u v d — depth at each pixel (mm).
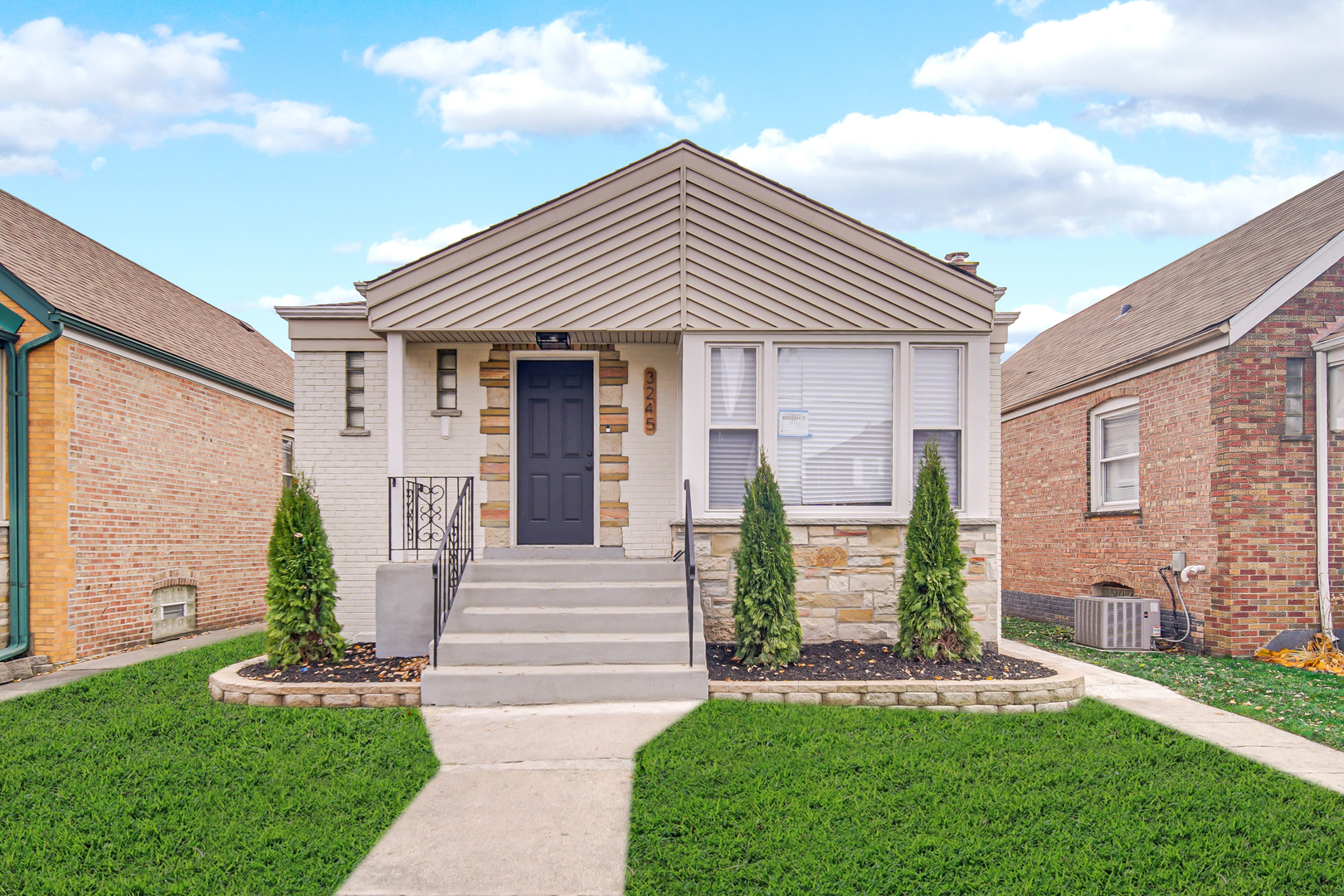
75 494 9359
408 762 5191
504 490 9023
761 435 8031
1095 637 10359
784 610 7152
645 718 6031
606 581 7977
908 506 8055
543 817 4453
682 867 3900
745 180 8148
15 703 6754
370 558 8984
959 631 7203
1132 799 4582
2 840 4152
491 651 6773
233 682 6609
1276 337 9422
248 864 3926
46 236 11625
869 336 8102
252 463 13672
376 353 9125
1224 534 9461
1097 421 12570
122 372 10305
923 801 4586
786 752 5277
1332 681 7812
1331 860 3924
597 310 8109
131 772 4996
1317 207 10656
